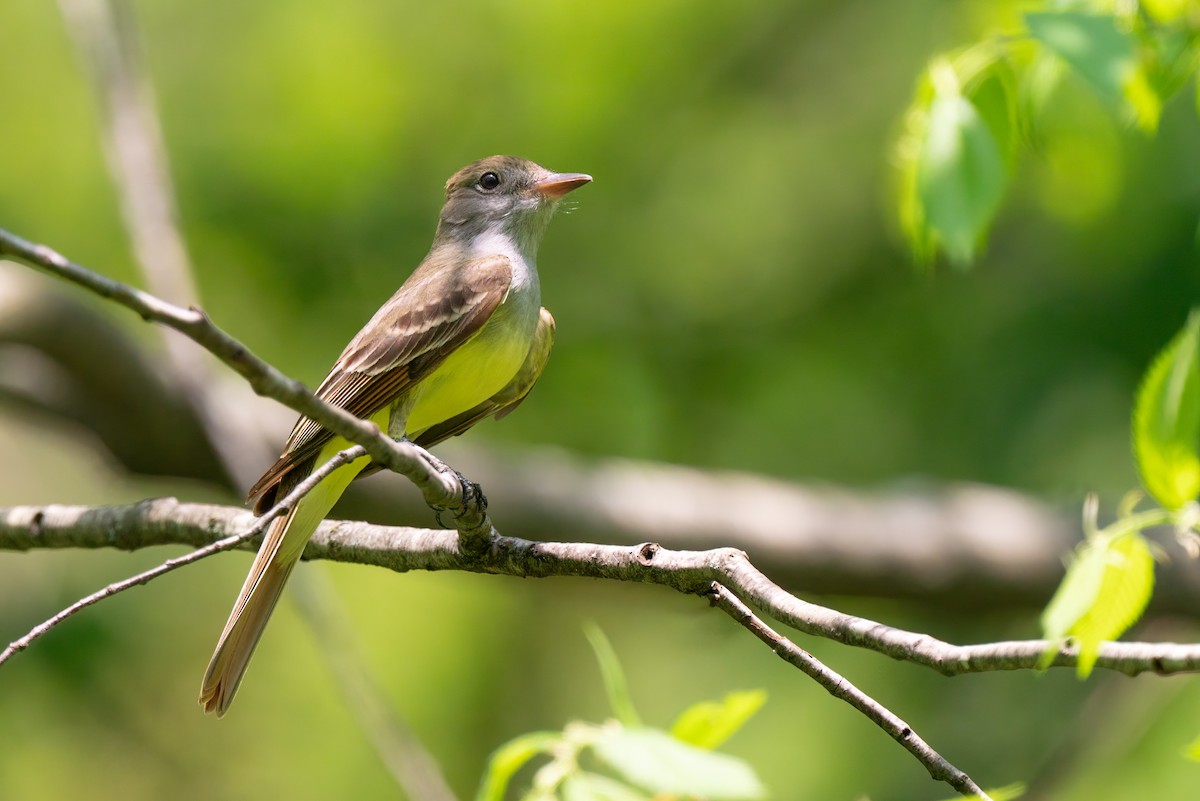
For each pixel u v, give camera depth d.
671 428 13.02
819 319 12.77
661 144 13.20
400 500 11.03
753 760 11.72
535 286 8.82
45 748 12.98
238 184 12.94
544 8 13.29
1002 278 12.14
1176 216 10.92
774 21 13.32
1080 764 9.78
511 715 13.71
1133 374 11.34
